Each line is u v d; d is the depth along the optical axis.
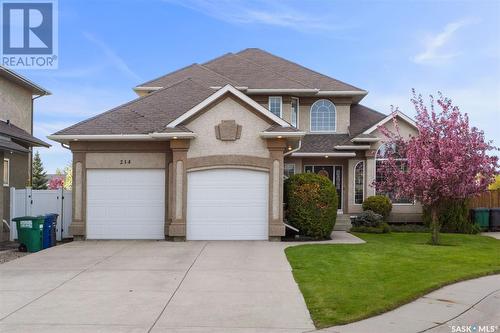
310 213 16.47
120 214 16.44
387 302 8.10
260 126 15.81
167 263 11.71
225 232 15.78
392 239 17.64
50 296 8.57
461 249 14.91
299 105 24.78
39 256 12.78
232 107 15.80
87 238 16.34
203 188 15.81
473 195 16.30
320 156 22.59
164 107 18.27
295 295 8.65
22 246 14.47
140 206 16.47
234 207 15.80
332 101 24.75
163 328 6.81
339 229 20.66
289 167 23.56
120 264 11.60
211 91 19.66
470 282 10.23
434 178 15.52
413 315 7.62
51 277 10.16
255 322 7.12
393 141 17.75
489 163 15.84
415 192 16.27
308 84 24.88
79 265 11.50
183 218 15.57
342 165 23.62
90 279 9.95
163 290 9.01
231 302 8.20
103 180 16.52
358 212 23.14
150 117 17.41
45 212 17.34
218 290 9.02
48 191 17.38
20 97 22.02
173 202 15.61
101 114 17.58
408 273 10.57
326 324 7.04
